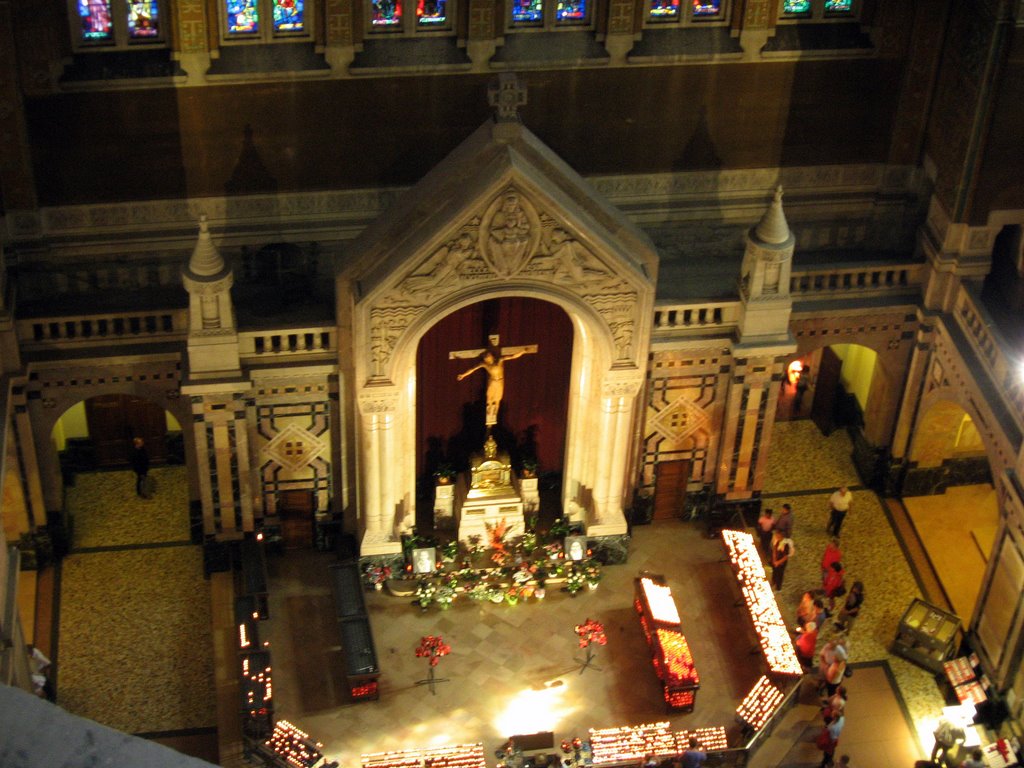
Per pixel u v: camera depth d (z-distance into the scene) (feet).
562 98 103.86
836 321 112.88
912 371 116.16
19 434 104.73
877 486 124.26
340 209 105.91
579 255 95.81
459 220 92.12
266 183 103.71
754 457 113.39
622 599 110.11
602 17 100.53
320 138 102.37
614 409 104.88
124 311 101.96
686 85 104.63
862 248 114.73
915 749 101.91
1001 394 104.12
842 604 113.19
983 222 105.60
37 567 111.96
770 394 109.40
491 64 100.73
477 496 109.70
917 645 107.14
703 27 103.30
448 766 96.02
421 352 104.99
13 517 108.68
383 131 102.89
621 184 108.78
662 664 100.83
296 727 99.40
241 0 97.19
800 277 110.52
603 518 110.83
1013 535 99.55
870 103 107.96
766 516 114.32
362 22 98.07
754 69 104.63
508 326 104.83
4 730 15.85
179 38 96.02
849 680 106.63
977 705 103.24
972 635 106.42
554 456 114.73
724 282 108.88
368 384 99.55
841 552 118.01
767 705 100.63
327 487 109.81
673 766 96.99
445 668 103.81
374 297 95.04
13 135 96.78
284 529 111.75
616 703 101.96
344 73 99.14
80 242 102.78
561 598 109.81
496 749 98.17
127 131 99.14
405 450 106.22
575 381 106.22
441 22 100.22
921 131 109.09
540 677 103.55
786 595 113.91
